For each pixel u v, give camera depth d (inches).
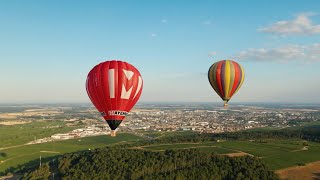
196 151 5634.8
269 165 5093.5
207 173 4630.9
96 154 5674.2
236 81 3550.7
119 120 2883.9
